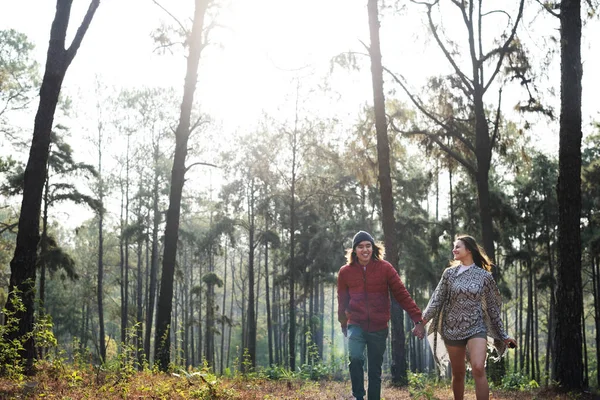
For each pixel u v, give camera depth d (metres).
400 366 17.33
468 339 7.04
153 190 49.66
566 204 12.48
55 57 10.62
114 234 60.62
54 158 35.12
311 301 52.91
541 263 44.50
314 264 43.97
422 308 46.00
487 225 20.16
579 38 12.78
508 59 19.58
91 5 10.89
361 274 7.34
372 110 20.56
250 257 42.88
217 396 8.14
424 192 41.78
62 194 35.31
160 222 48.62
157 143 50.56
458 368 7.23
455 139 21.59
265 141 32.94
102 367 9.41
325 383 13.70
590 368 60.06
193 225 59.59
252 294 42.66
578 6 12.82
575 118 12.57
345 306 7.43
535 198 42.59
